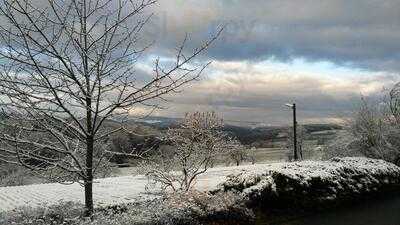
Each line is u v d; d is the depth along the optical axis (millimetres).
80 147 9328
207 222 13266
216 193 15688
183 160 16922
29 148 8570
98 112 8789
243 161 41188
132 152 9406
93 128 8891
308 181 18641
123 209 13078
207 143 17484
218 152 17719
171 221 12016
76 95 8555
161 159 16734
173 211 12469
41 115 8258
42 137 8844
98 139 9062
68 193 18141
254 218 15078
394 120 33688
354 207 19453
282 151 58062
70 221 10828
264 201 16469
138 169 17578
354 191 20891
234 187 16844
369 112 33344
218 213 13828
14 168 25688
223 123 18125
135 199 14742
